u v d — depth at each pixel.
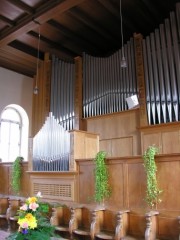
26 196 6.39
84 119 8.09
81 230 4.87
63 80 8.80
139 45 7.33
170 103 6.56
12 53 8.84
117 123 7.40
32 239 3.13
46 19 6.99
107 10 7.41
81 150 5.64
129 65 7.48
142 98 6.98
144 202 4.36
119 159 4.74
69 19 7.74
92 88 8.09
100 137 7.62
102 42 9.09
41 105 9.20
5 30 7.70
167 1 7.40
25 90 10.16
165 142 6.42
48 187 5.90
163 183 4.18
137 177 4.49
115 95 7.58
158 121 6.68
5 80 9.63
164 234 4.07
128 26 8.21
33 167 6.30
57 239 3.96
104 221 4.77
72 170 5.43
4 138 9.63
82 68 8.52
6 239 3.45
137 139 6.98
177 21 6.88
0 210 6.32
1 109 9.34
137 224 4.38
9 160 9.67
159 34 7.16
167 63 6.84
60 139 5.82
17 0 6.65
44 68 9.38
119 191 4.68
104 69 7.98
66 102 8.52
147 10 7.63
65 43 9.01
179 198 4.01
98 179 4.79
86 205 5.02
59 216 5.32
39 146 6.26
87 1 6.99
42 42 8.77
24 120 10.14
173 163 4.13
